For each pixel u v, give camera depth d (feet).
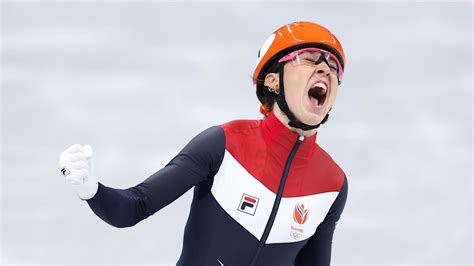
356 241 66.03
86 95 82.58
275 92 34.94
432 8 90.43
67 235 65.57
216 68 85.81
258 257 34.04
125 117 79.46
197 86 83.61
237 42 88.79
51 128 78.54
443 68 86.38
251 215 33.68
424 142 78.02
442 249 66.08
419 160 75.66
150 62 86.74
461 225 68.74
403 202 70.90
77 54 87.97
